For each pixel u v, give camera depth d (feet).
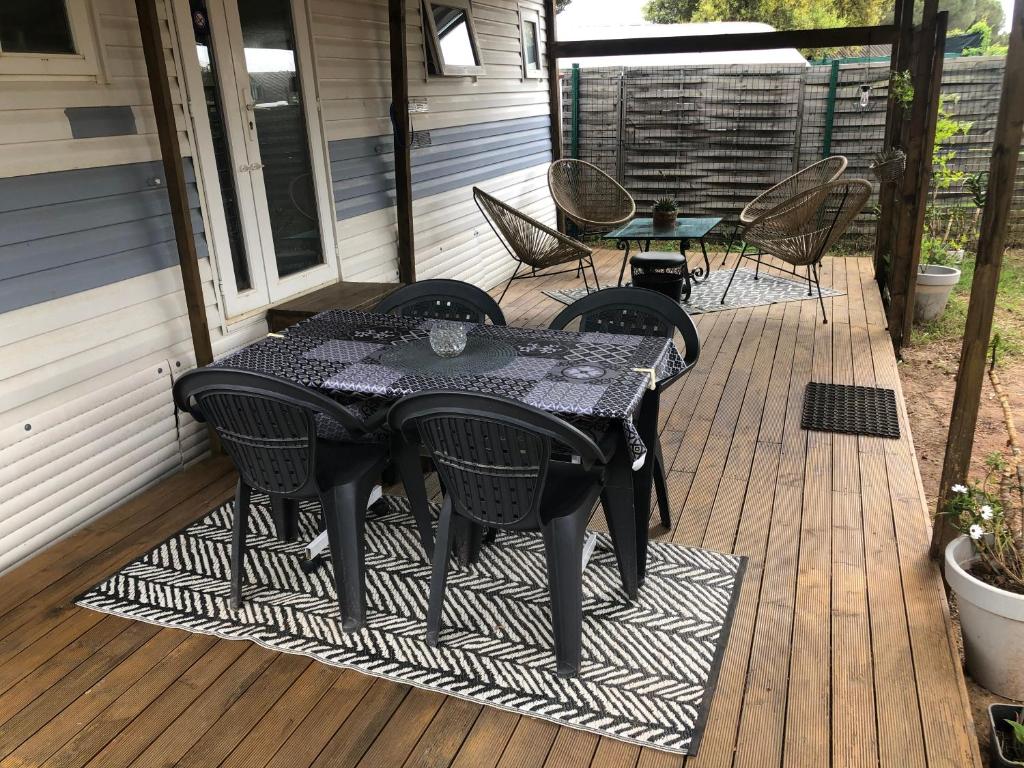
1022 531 7.79
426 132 17.20
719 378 14.06
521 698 6.52
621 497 7.41
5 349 8.26
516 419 6.06
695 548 8.66
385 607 7.75
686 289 19.17
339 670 6.93
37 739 6.19
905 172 14.87
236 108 11.25
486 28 20.12
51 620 7.64
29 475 8.64
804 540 8.78
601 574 8.22
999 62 23.27
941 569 8.14
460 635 7.32
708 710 6.32
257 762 5.94
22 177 8.27
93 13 8.83
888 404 12.63
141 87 9.60
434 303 10.31
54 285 8.72
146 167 9.75
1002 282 21.45
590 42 24.02
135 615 7.68
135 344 9.85
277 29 12.15
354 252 14.69
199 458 11.15
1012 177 7.04
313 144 13.12
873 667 6.75
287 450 7.09
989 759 6.08
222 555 8.67
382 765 5.89
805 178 21.54
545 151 25.34
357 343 8.51
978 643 6.86
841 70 24.77
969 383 7.66
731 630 7.29
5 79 7.95
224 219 11.10
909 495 9.75
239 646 7.24
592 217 23.40
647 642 7.14
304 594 7.98
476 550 8.46
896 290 15.48
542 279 22.27
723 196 27.35
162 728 6.29
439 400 6.23
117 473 9.80
